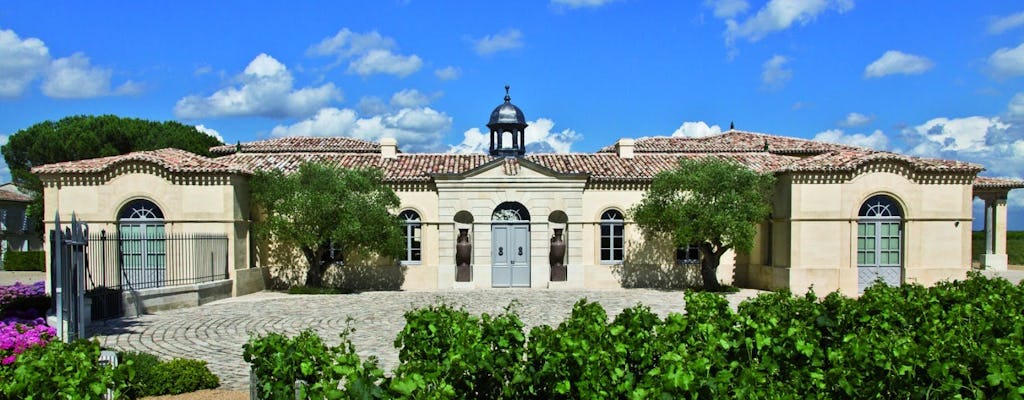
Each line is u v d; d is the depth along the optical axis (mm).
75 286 15180
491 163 29109
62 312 14891
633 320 9766
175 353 15266
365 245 26562
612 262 29406
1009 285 14883
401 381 6980
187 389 11711
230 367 13789
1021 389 6840
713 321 10164
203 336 17406
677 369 7137
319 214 25953
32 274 44750
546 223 29281
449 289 28625
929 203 27109
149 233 25672
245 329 18438
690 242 27438
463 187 29172
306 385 7625
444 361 8328
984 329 10078
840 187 26828
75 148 46844
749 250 26344
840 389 7805
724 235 26375
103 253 21016
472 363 8109
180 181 25484
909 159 26844
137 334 17641
